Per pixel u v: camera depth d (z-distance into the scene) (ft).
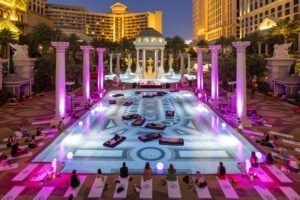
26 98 155.53
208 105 141.49
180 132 94.48
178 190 53.06
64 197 50.44
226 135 90.99
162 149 77.77
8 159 67.87
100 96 165.89
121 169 57.82
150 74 281.95
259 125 99.86
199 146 80.23
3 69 185.47
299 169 60.64
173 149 77.82
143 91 194.39
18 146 75.36
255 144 78.89
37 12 450.30
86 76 140.26
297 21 258.57
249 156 72.33
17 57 181.37
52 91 192.44
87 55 140.46
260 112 122.72
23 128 92.99
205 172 62.59
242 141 84.23
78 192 52.19
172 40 383.65
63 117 101.45
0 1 315.78
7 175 59.16
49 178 57.26
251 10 456.86
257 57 199.82
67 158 70.54
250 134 89.56
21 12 355.15
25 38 256.32
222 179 57.77
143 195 51.19
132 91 194.70
